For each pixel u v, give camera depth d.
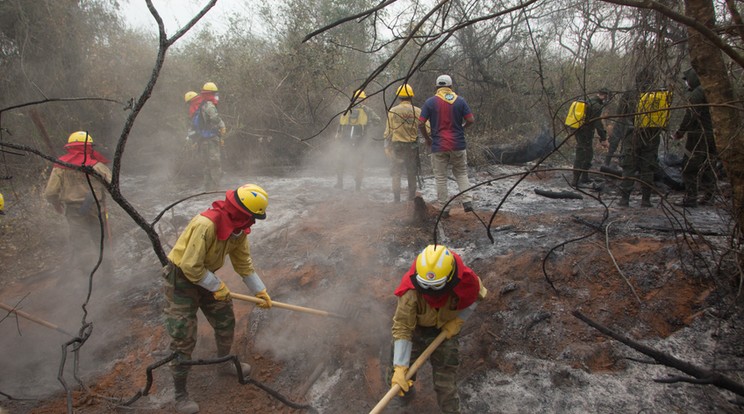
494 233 5.29
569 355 3.48
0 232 6.44
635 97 3.67
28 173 7.50
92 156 4.92
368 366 3.77
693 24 2.12
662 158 7.00
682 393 3.09
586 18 3.59
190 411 3.43
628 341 2.51
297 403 3.54
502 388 3.37
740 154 3.21
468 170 8.95
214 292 3.23
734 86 3.42
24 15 8.63
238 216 3.16
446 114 5.61
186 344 3.30
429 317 2.88
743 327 3.40
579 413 3.10
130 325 4.59
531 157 9.26
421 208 5.62
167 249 5.86
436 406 3.33
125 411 3.61
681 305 3.68
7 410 3.64
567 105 8.96
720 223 4.91
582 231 5.03
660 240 4.48
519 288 4.13
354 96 2.95
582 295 3.97
